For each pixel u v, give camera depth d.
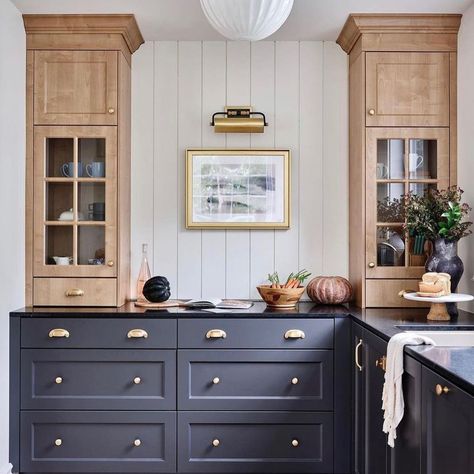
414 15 3.18
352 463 2.97
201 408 3.00
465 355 1.93
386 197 3.27
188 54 3.55
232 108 3.50
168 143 3.55
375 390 2.54
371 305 3.25
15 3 3.03
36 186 3.25
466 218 3.12
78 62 3.25
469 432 1.54
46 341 3.00
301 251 3.54
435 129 3.25
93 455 3.02
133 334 2.98
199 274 3.55
